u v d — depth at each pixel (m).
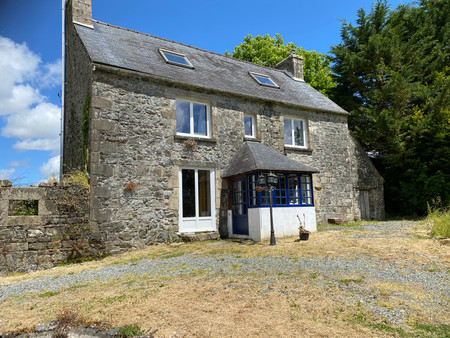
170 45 12.67
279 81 14.39
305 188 10.93
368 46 15.77
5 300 4.79
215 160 10.38
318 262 5.86
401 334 3.00
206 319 3.49
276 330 3.17
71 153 11.13
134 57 10.08
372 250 6.62
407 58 15.95
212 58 13.53
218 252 7.43
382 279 4.70
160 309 3.84
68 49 12.13
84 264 7.25
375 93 15.10
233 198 10.45
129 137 8.81
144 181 8.89
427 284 4.43
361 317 3.41
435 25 17.16
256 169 9.05
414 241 7.21
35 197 7.28
